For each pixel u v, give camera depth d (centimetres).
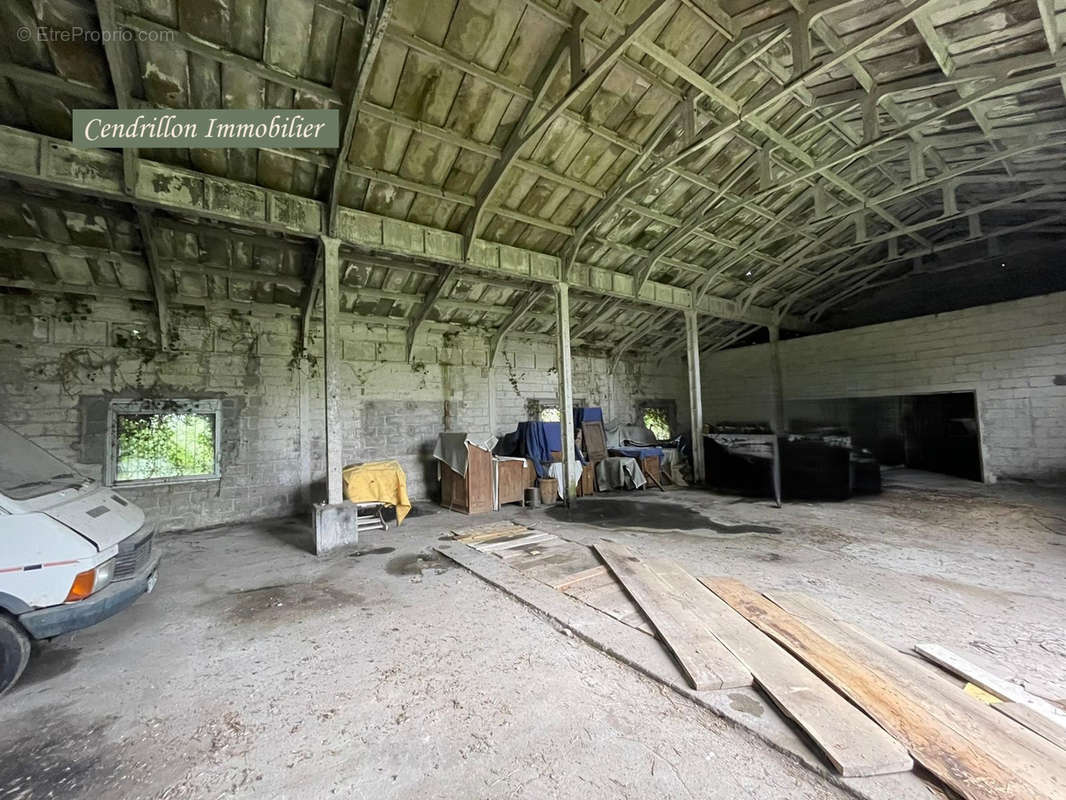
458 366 844
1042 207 741
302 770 182
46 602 234
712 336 1184
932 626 288
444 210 547
